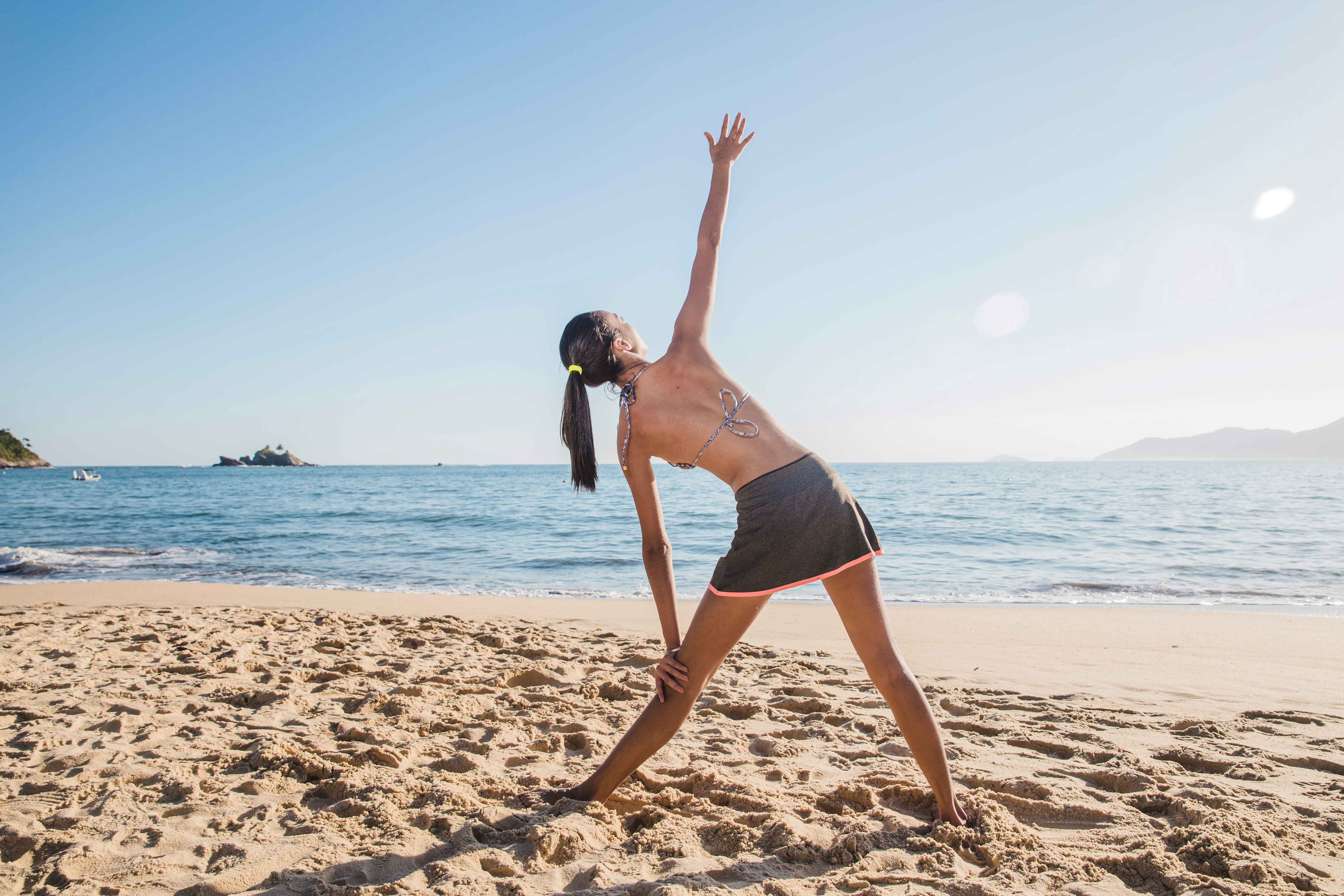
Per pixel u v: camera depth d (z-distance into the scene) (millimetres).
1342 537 14703
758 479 2037
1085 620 6738
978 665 4965
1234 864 1920
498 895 1802
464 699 3732
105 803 2414
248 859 2010
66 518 22812
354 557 13547
